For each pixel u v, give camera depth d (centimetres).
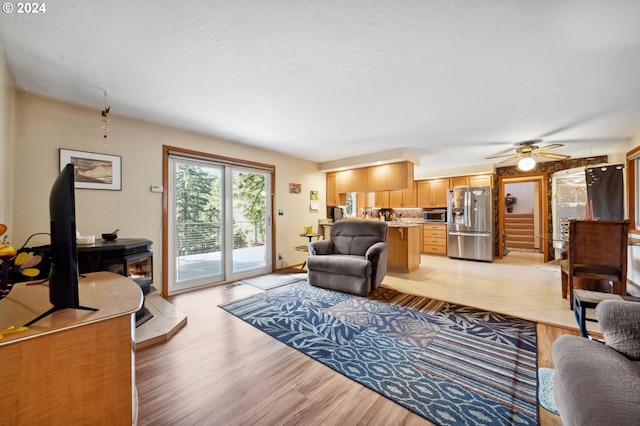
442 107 273
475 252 575
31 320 91
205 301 305
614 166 415
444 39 165
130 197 299
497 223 618
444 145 425
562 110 279
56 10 138
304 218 533
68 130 258
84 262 211
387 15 144
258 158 444
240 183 422
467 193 586
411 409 137
